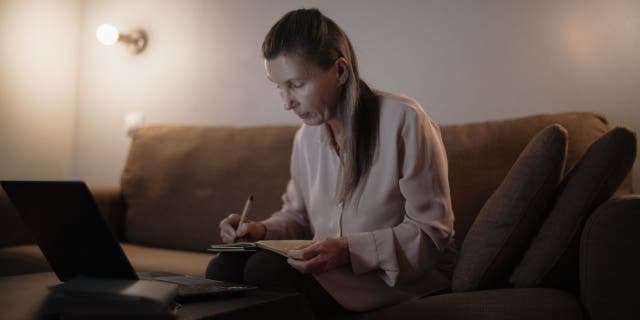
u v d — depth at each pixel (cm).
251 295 96
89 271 92
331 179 141
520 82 188
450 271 135
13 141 272
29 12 277
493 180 158
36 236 96
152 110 278
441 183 128
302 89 126
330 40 126
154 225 217
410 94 208
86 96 300
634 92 171
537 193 116
